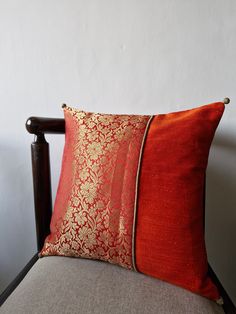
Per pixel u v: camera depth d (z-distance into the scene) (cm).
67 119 68
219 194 84
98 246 57
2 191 94
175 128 55
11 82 85
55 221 63
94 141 61
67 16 79
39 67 83
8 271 100
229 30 74
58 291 51
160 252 52
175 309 47
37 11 79
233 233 86
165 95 79
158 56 77
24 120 87
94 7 77
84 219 57
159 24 76
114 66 80
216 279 58
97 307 47
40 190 72
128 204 54
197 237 52
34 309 47
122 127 60
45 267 58
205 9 73
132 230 53
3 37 82
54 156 88
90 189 58
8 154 90
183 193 52
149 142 56
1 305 51
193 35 75
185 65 77
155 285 52
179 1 74
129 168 56
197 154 54
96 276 55
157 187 53
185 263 51
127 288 52
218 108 56
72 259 61
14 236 97
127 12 76
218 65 76
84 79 82
